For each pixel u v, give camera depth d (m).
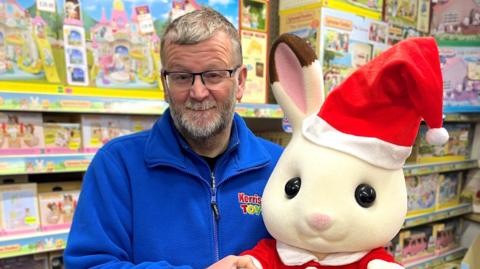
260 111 1.74
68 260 1.01
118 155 1.10
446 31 2.37
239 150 1.18
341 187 0.80
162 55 1.07
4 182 1.49
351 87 0.81
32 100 1.29
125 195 1.07
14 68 1.31
